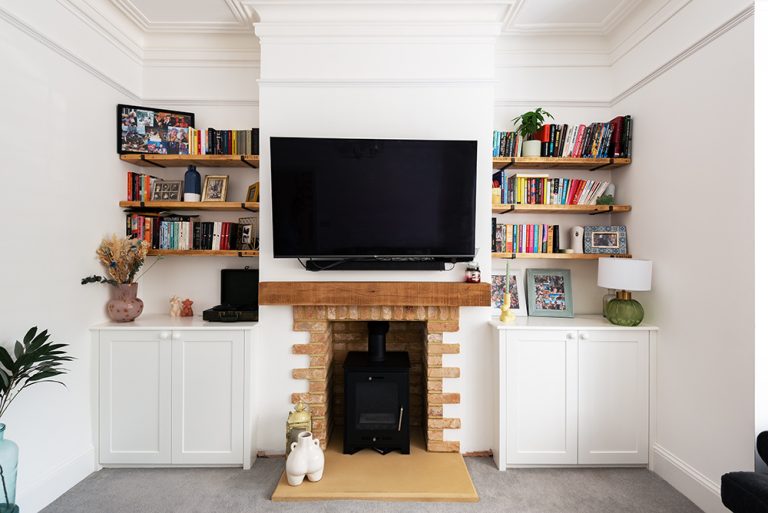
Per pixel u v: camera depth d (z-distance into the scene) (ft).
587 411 7.55
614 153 8.50
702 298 6.51
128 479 7.18
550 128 8.66
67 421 6.93
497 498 6.64
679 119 7.05
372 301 7.71
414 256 7.61
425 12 7.80
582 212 9.03
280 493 6.60
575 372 7.55
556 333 7.55
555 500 6.59
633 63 8.24
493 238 8.66
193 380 7.56
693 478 6.55
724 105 6.11
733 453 5.92
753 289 5.63
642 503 6.53
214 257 9.18
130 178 8.54
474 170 7.54
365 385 8.09
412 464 7.53
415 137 7.94
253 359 7.70
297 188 7.43
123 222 8.52
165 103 9.05
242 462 7.56
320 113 7.92
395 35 7.85
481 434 8.02
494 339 7.86
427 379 8.07
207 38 8.93
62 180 6.89
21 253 6.14
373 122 7.93
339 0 7.52
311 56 7.91
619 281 7.43
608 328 7.51
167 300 9.16
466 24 7.79
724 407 6.07
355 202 7.50
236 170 9.22
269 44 7.90
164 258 9.17
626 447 7.55
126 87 8.45
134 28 8.53
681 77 7.00
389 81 7.86
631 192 8.46
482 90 7.90
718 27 6.14
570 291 9.12
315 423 7.97
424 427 8.81
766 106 5.61
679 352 7.00
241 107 9.16
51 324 6.67
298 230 7.48
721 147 6.16
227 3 7.68
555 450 7.56
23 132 6.14
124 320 7.93
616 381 7.54
